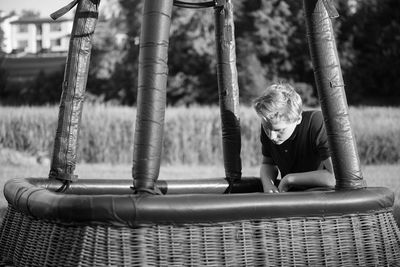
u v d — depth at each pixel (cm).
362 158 1161
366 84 2078
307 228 264
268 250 258
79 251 242
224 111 367
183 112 1180
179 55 1845
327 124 279
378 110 1415
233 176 371
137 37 1905
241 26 1877
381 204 277
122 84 1881
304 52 1916
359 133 1162
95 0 338
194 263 249
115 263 242
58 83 2103
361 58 2089
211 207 247
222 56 362
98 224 242
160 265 245
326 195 265
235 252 254
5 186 328
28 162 1071
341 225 269
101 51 1909
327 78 277
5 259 309
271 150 350
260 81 1848
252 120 1138
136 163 255
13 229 307
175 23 1836
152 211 242
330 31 279
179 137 1162
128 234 244
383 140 1155
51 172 342
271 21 1872
